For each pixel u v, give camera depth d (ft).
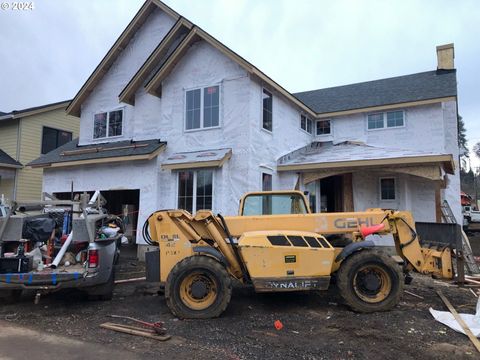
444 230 22.54
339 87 62.69
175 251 19.84
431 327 16.70
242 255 18.95
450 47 56.80
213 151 37.14
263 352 13.96
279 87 40.32
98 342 14.98
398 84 55.77
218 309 18.10
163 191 39.50
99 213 26.48
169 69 40.86
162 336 15.44
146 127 44.50
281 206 22.57
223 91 37.91
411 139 48.44
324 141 53.47
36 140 59.47
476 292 23.40
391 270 19.25
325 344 14.74
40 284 19.17
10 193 56.70
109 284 21.43
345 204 47.50
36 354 13.73
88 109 50.75
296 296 22.48
